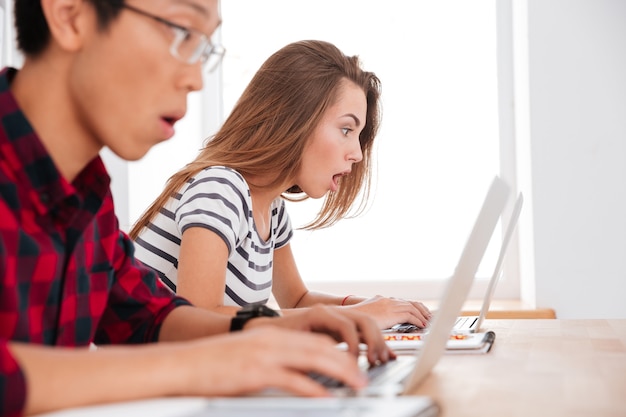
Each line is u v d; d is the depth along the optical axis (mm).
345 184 2096
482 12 3230
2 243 901
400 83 3260
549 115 2914
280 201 2062
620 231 2885
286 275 2145
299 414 640
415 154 3256
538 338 1412
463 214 3238
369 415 646
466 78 3240
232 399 700
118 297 1222
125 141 951
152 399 712
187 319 1218
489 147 3246
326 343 797
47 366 686
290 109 1796
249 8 3297
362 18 3268
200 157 1805
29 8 952
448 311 1007
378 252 3273
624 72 2885
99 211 1153
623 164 2883
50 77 960
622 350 1249
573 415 791
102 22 921
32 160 932
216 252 1585
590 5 2896
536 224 2912
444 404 845
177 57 942
